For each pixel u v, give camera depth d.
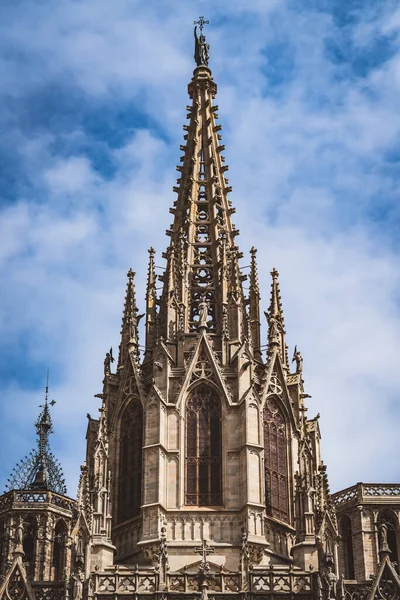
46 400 121.94
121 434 97.06
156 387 94.88
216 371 95.69
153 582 84.88
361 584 85.56
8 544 109.88
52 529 111.12
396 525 107.56
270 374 98.12
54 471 118.06
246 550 86.12
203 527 89.94
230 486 91.31
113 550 88.44
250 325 102.31
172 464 92.06
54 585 86.38
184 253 103.38
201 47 118.62
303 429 97.38
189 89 116.25
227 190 109.81
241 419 93.38
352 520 108.38
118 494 94.69
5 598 85.06
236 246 105.12
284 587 85.19
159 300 102.62
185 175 110.56
